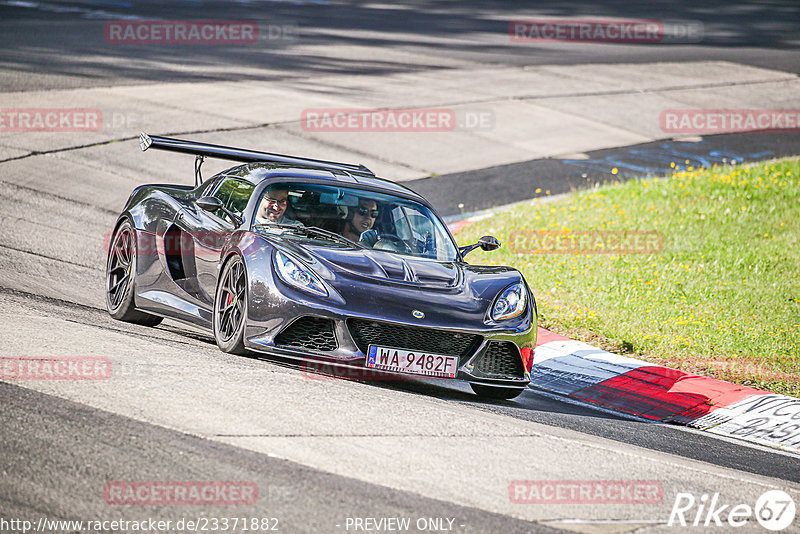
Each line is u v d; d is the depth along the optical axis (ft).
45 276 107.14
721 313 119.96
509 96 265.95
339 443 58.49
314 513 47.47
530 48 354.74
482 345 78.79
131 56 269.03
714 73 323.57
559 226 157.69
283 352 74.54
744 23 461.37
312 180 90.53
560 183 194.59
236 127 202.90
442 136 220.02
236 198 90.33
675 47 376.68
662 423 87.40
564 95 273.95
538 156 214.69
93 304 99.35
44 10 346.95
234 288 80.48
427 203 94.63
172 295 89.86
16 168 158.10
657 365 101.14
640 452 70.13
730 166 213.66
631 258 142.00
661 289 127.75
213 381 68.49
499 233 153.28
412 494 51.85
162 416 59.11
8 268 106.73
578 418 81.56
